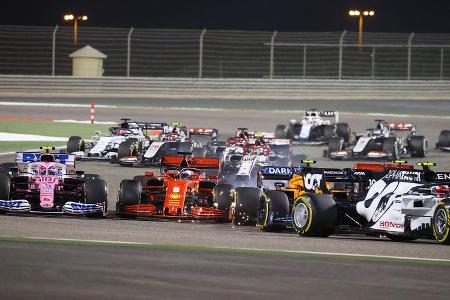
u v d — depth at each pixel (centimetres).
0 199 3853
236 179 5394
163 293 2194
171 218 4072
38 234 3194
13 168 4116
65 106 12575
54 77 14438
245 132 6519
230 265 2614
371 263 2764
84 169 6284
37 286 2219
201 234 3434
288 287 2323
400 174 3566
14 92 14262
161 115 11638
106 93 14650
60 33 16125
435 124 11494
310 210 3431
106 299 2109
